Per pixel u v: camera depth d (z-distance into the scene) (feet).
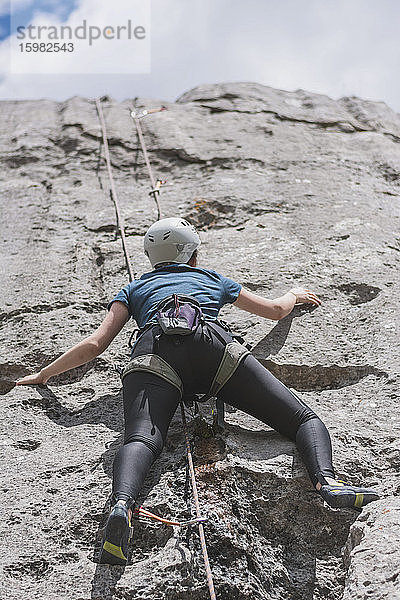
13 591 12.89
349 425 16.67
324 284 21.47
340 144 32.22
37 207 27.04
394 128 35.68
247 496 14.84
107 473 15.39
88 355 16.90
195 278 17.03
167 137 31.60
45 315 20.72
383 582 12.31
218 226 25.26
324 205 26.14
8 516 14.44
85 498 14.83
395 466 15.47
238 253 23.25
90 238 24.75
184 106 35.45
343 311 20.51
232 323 19.95
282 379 18.39
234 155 30.01
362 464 15.52
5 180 29.48
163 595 12.67
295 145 31.48
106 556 13.07
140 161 30.32
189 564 13.09
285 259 22.70
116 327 16.84
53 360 19.08
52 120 34.73
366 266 22.41
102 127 32.35
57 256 23.66
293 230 24.50
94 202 27.09
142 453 13.85
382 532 13.37
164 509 14.21
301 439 15.03
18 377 18.90
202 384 15.67
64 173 29.71
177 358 15.25
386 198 27.40
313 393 18.13
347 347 19.15
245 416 16.96
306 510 14.74
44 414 17.56
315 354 18.79
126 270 22.68
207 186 27.68
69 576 13.21
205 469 15.06
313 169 29.12
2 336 20.15
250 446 15.96
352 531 13.99
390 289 21.27
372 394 17.67
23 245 24.53
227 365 15.42
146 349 15.42
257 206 26.07
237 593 12.92
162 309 15.94
